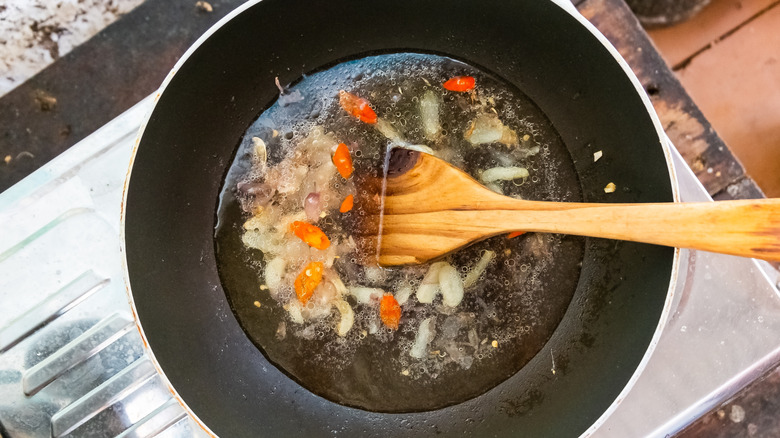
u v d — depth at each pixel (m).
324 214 0.35
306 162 0.35
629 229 0.27
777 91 0.53
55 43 0.38
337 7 0.32
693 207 0.26
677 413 0.34
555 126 0.35
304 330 0.35
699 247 0.26
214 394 0.33
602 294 0.33
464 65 0.35
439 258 0.32
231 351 0.34
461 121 0.35
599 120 0.33
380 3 0.33
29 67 0.38
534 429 0.32
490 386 0.34
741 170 0.38
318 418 0.34
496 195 0.30
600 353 0.32
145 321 0.31
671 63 0.54
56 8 0.38
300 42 0.34
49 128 0.38
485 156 0.35
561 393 0.32
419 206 0.32
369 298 0.34
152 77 0.38
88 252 0.35
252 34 0.32
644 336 0.30
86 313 0.35
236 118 0.35
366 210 0.34
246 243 0.35
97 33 0.38
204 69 0.31
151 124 0.30
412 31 0.34
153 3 0.38
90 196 0.35
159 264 0.32
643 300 0.31
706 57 0.54
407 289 0.34
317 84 0.36
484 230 0.30
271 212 0.35
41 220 0.35
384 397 0.34
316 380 0.34
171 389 0.29
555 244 0.34
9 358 0.34
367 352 0.34
